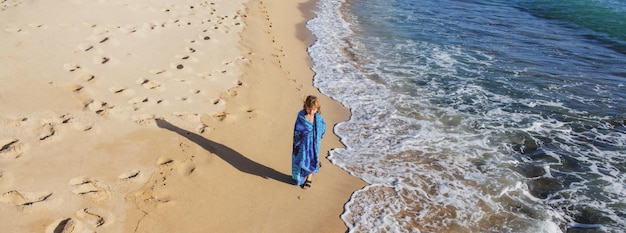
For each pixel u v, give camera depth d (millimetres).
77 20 9453
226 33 11453
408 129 8102
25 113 6078
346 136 7770
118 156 5754
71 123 6109
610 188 6574
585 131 8305
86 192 5043
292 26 14508
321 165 6750
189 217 5098
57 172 5211
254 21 13594
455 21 16172
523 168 7023
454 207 6020
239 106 7887
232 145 6672
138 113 6801
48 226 4488
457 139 7812
